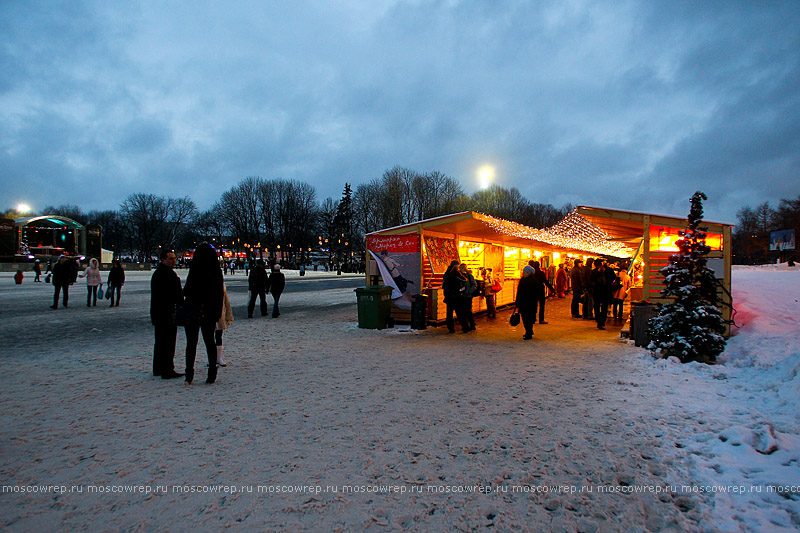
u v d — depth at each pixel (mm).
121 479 3367
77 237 59438
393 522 2834
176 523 2807
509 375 6449
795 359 5848
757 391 5496
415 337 9945
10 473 3453
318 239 76562
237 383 6051
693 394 5457
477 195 57781
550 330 11086
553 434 4207
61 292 22016
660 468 3529
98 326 11523
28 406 5059
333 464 3613
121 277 16453
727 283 9219
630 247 20594
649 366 6977
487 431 4285
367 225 61688
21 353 8102
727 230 9258
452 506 3010
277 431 4309
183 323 5895
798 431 4141
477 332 10703
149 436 4195
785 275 28422
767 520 2807
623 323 12578
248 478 3383
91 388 5805
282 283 13617
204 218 84188
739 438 3943
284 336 10039
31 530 2721
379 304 11031
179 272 50188
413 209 55031
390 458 3721
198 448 3924
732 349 7965
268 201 73000
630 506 3008
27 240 55156
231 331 10758
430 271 12039
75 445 3986
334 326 11602
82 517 2861
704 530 2746
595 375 6430
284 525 2793
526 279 9672
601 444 3980
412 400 5262
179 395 5492
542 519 2869
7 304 16750
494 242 16438
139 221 81625
